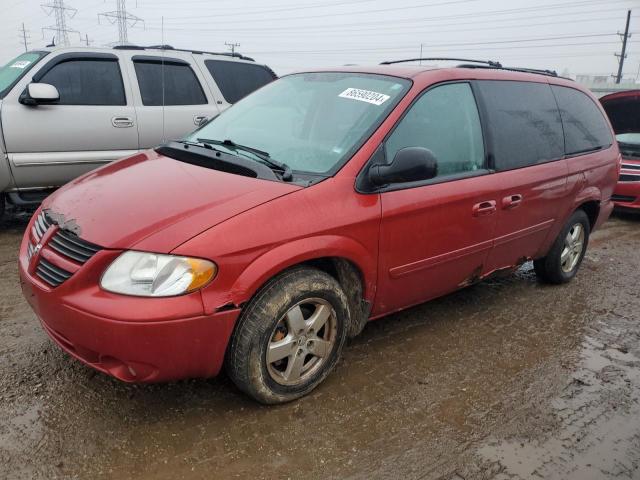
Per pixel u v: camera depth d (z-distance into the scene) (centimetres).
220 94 684
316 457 253
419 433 276
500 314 427
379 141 309
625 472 260
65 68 571
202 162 314
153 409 278
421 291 350
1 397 278
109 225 251
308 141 327
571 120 465
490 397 312
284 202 268
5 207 593
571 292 489
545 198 418
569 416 301
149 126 617
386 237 306
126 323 230
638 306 468
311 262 298
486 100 381
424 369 336
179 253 238
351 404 295
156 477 234
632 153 879
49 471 233
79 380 297
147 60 627
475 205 354
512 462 261
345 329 303
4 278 434
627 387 335
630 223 815
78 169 575
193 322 240
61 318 246
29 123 538
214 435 262
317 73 391
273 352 272
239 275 249
